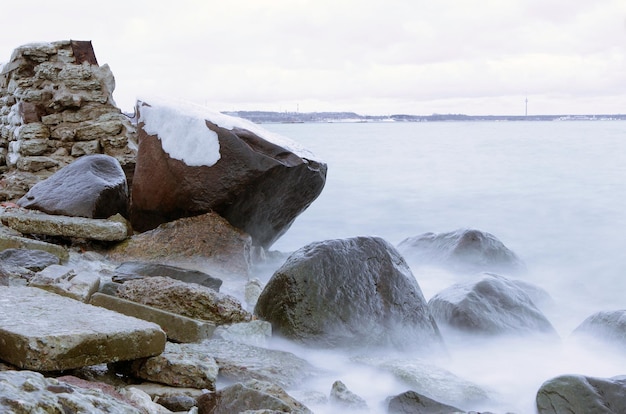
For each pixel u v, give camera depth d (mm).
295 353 5230
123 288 5547
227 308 5348
